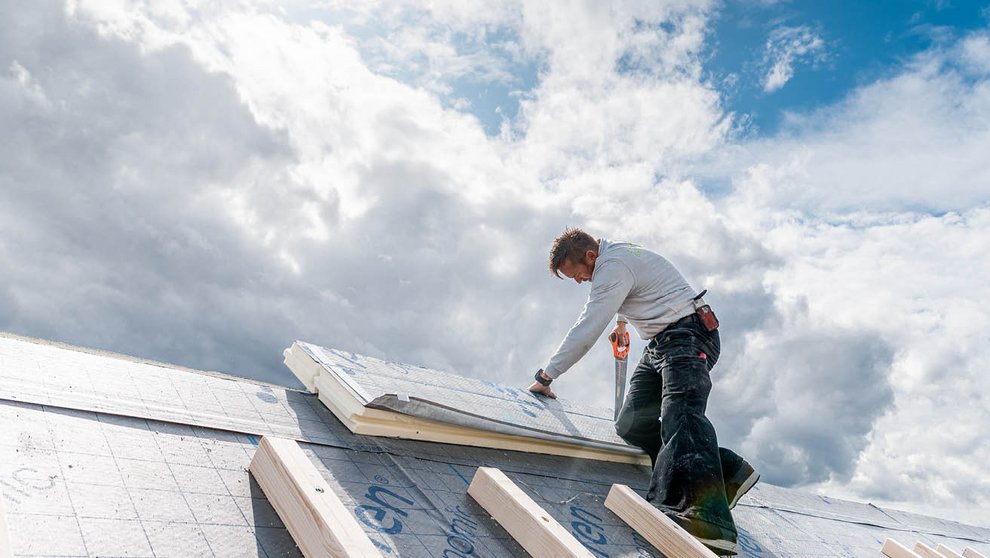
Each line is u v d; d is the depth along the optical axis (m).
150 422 1.82
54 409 1.69
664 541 2.24
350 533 1.39
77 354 2.07
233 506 1.57
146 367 2.17
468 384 2.98
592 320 2.92
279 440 1.73
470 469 2.31
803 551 3.01
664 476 2.49
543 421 2.87
